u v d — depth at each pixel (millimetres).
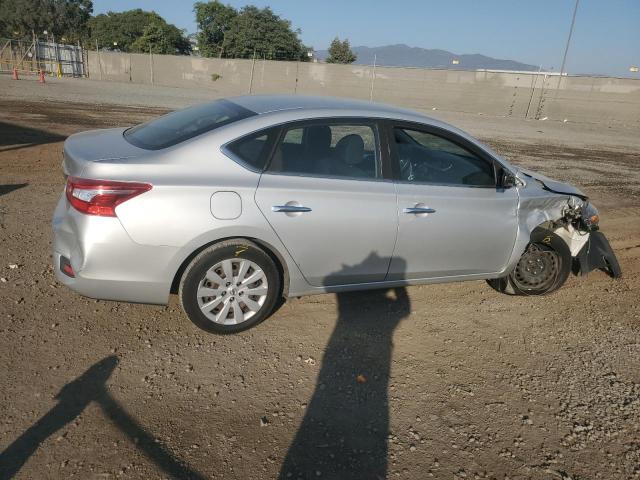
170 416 2859
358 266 3852
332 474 2568
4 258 4547
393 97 37281
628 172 12719
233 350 3539
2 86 22656
